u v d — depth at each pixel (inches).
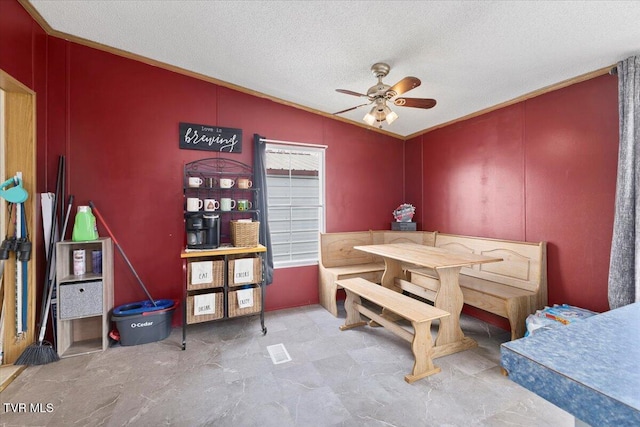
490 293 106.3
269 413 71.6
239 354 100.3
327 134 155.9
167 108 121.6
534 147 114.3
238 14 86.4
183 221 124.1
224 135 130.6
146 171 118.6
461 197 145.1
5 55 82.3
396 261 139.9
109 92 113.0
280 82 125.0
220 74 123.4
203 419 69.6
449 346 101.4
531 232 115.0
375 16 81.0
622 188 85.5
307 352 101.7
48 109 104.7
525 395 78.5
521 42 85.1
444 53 94.0
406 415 70.9
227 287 111.7
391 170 176.2
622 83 86.8
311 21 86.4
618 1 66.5
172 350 103.2
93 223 106.2
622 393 17.4
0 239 93.0
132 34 101.3
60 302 97.5
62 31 103.6
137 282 117.5
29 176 94.9
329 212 157.6
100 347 104.3
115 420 69.2
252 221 125.6
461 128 145.6
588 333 25.9
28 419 69.4
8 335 92.4
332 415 70.9
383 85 95.7
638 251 81.4
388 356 99.1
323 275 148.0
